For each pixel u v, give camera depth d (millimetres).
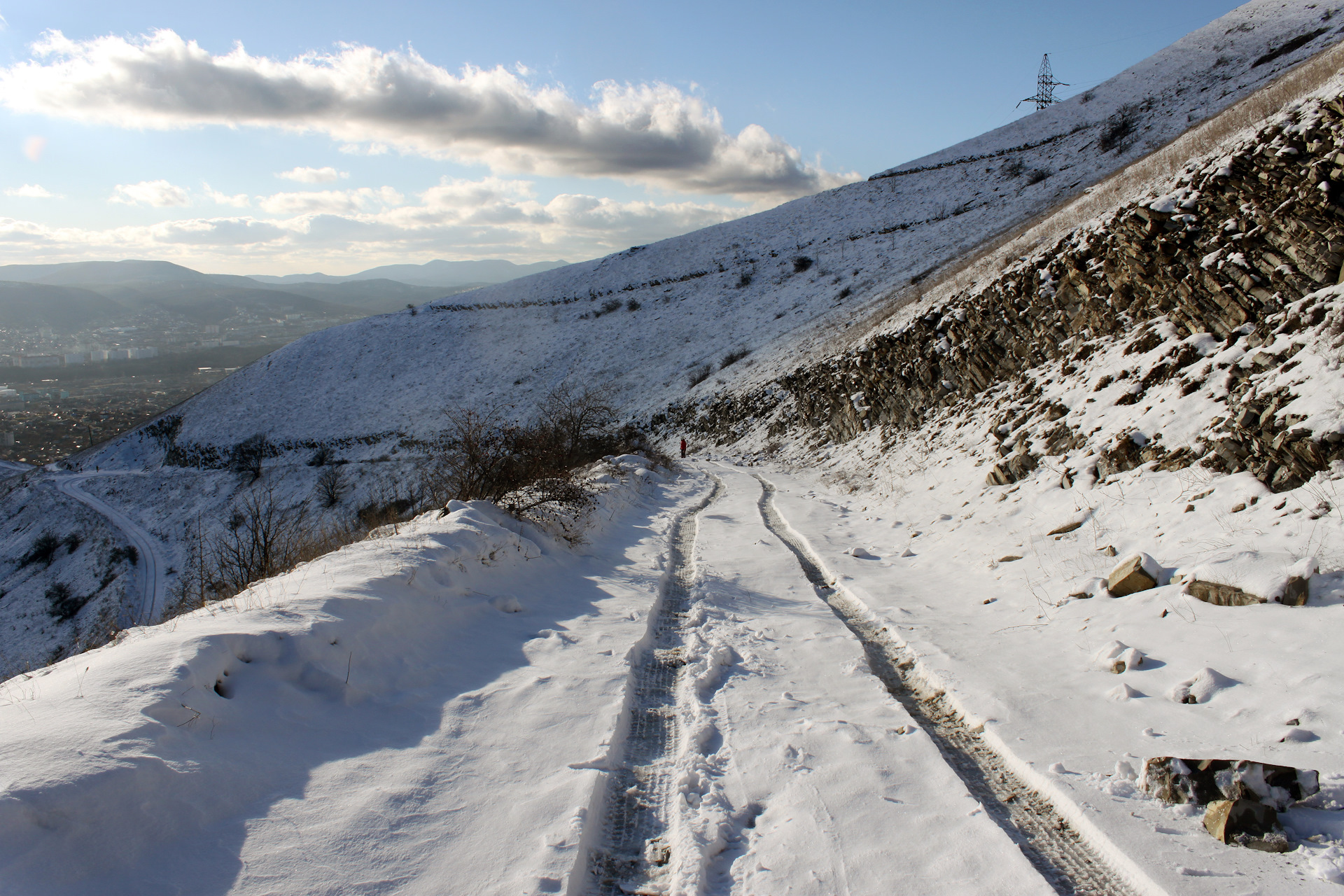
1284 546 5312
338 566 6039
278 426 57531
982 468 11734
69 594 38188
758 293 60656
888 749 4145
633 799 3789
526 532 9031
